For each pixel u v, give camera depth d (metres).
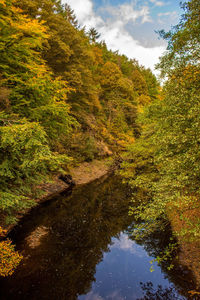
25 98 8.31
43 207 12.02
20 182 7.99
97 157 28.83
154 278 6.82
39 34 8.55
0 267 5.64
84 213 12.31
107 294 6.00
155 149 9.65
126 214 12.64
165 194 5.40
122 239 9.55
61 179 17.59
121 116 36.28
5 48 7.70
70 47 22.34
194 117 4.47
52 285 6.05
